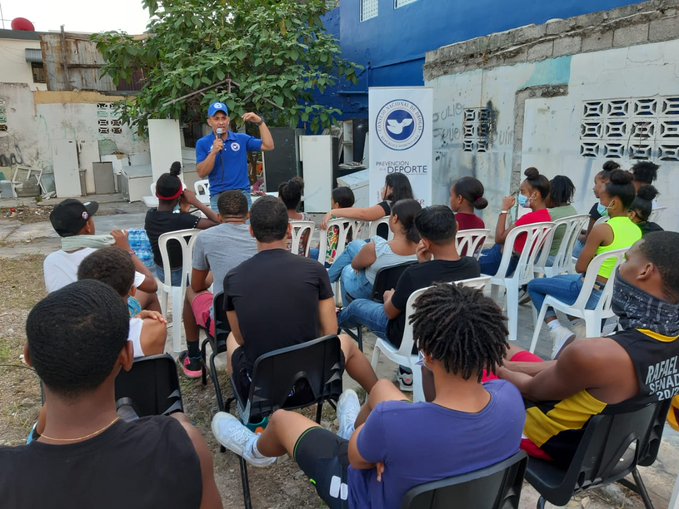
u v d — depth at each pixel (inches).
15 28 677.3
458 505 58.1
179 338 156.5
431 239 111.3
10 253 294.8
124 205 477.4
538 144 264.7
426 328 56.7
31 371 150.8
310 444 77.4
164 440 43.8
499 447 57.7
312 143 376.5
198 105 414.9
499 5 301.9
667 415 80.0
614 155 225.9
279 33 400.5
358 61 467.5
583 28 234.4
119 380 83.3
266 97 380.5
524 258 165.0
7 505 39.0
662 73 202.5
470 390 57.4
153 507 41.4
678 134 200.4
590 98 233.5
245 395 98.0
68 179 516.7
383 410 56.8
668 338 68.4
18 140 512.4
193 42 404.5
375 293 138.5
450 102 333.7
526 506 96.0
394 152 286.8
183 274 155.3
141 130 462.3
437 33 360.8
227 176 219.3
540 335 173.3
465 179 172.7
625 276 70.8
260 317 93.7
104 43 422.9
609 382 67.9
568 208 184.9
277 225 97.4
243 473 94.6
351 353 107.0
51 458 40.3
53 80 544.7
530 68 265.1
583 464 71.3
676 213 202.5
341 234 183.2
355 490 64.9
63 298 42.2
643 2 214.1
